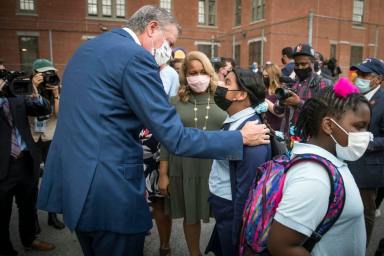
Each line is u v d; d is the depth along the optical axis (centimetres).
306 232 114
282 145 173
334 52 2061
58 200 152
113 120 143
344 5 2044
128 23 165
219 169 191
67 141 147
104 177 141
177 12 2197
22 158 279
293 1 1906
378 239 327
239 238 161
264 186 135
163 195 277
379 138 258
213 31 2295
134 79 140
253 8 2045
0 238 281
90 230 144
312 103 131
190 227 269
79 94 145
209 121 260
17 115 275
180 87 268
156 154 284
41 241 312
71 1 1988
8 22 1900
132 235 151
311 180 115
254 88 178
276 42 1883
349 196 118
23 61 1953
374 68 283
